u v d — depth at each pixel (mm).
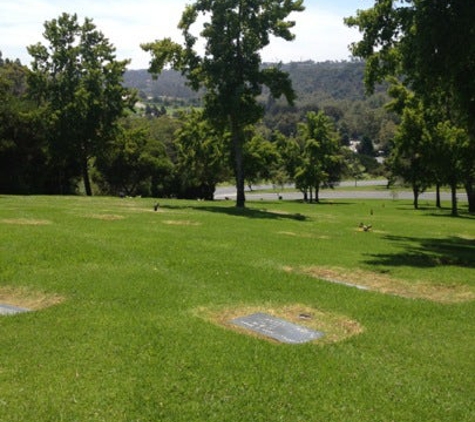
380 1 21047
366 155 138625
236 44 31484
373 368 6922
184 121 56406
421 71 18078
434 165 37688
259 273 12016
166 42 31453
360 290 11148
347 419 5602
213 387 6160
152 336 7625
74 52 45281
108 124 46594
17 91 73500
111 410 5586
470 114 19719
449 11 16688
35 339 7469
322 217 30000
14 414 5453
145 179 62000
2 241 13695
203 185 65062
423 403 6016
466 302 10539
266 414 5648
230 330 8125
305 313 9258
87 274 11102
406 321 9062
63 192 53438
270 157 50188
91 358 6820
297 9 31156
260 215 27109
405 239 21094
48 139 44875
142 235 16078
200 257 13297
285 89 31750
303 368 6801
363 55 22094
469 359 7352
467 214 40500
